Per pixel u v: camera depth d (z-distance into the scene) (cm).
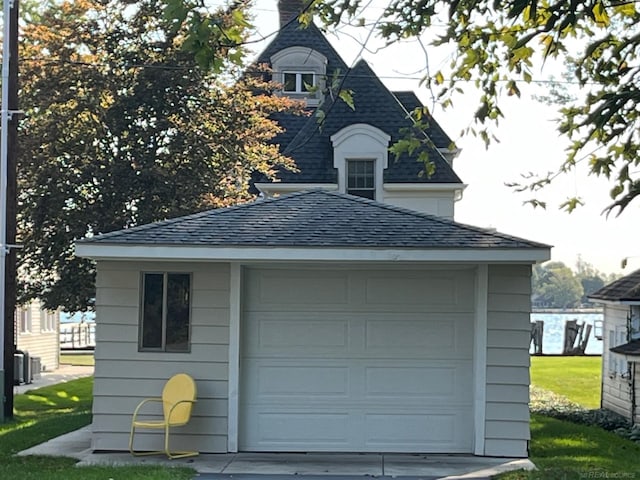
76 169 1875
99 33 1917
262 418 1112
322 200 1194
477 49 926
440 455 1095
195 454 1079
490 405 1087
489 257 1039
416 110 946
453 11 793
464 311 1116
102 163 1859
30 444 1186
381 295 1120
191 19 707
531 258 1038
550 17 757
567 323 3534
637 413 1620
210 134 1919
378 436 1109
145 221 1838
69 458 1048
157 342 1096
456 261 1045
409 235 1071
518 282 1090
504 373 1088
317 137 2109
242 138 1933
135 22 1920
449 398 1110
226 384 1091
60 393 2098
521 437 1081
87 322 4238
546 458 1112
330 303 1121
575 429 1459
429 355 1115
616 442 1334
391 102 2153
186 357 1092
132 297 1097
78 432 1298
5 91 1512
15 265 1523
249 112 1950
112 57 1905
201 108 1920
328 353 1117
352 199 1198
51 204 1831
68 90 1888
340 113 2131
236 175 1984
